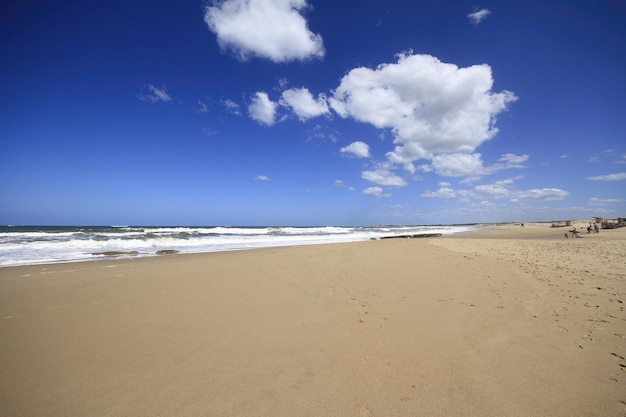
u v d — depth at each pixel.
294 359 3.92
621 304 6.12
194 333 4.74
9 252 15.90
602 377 3.50
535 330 4.86
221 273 9.57
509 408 2.95
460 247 17.70
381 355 4.04
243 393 3.18
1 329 4.85
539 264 10.70
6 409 2.89
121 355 3.99
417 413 2.88
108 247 19.28
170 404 2.99
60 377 3.45
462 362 3.84
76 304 6.21
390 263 11.27
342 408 2.95
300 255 14.00
